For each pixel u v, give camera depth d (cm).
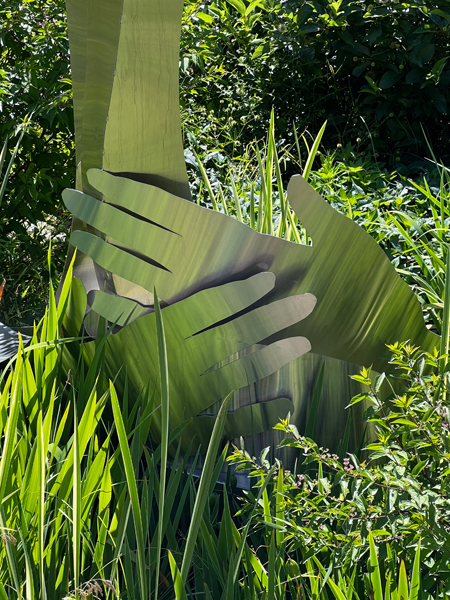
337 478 116
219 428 91
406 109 334
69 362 157
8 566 105
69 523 113
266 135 356
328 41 343
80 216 134
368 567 117
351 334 142
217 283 134
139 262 134
